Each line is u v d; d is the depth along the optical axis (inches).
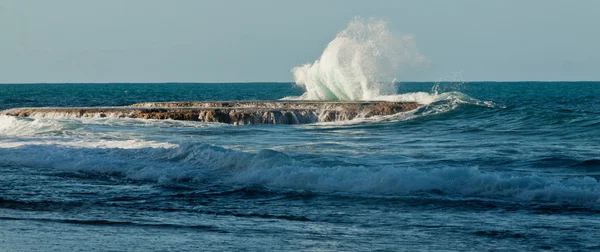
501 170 1835.6
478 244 1083.3
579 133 2763.3
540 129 2945.4
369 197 1422.2
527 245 1074.7
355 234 1150.3
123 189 1569.9
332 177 1562.5
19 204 1402.6
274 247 1072.8
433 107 3641.7
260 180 1610.5
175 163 1868.8
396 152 2188.7
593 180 1475.1
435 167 1856.5
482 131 2970.0
